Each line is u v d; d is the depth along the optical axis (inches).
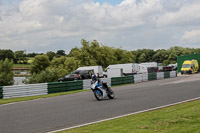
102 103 503.2
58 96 735.1
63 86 906.7
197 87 810.2
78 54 2645.2
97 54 2684.5
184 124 271.1
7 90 741.3
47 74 1508.4
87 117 358.9
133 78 1289.4
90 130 266.1
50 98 677.9
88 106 466.6
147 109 414.3
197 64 1989.4
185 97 563.5
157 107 428.8
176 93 653.3
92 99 589.0
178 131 239.9
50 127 301.9
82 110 422.3
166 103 478.3
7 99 712.4
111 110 413.4
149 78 1440.7
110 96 580.1
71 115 378.0
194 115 318.0
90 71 1569.9
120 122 303.9
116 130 255.0
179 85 923.4
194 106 400.8
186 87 824.3
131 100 536.7
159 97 578.6
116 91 793.6
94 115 372.8
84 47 2691.9
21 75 3949.3
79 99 600.1
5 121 348.5
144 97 586.9
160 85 976.9
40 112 416.2
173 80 1300.4
